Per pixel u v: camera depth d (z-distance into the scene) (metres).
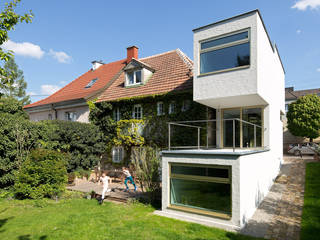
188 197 7.55
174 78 14.27
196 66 10.20
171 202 7.88
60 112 18.75
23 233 6.25
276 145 12.77
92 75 22.80
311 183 10.33
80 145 14.21
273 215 7.20
